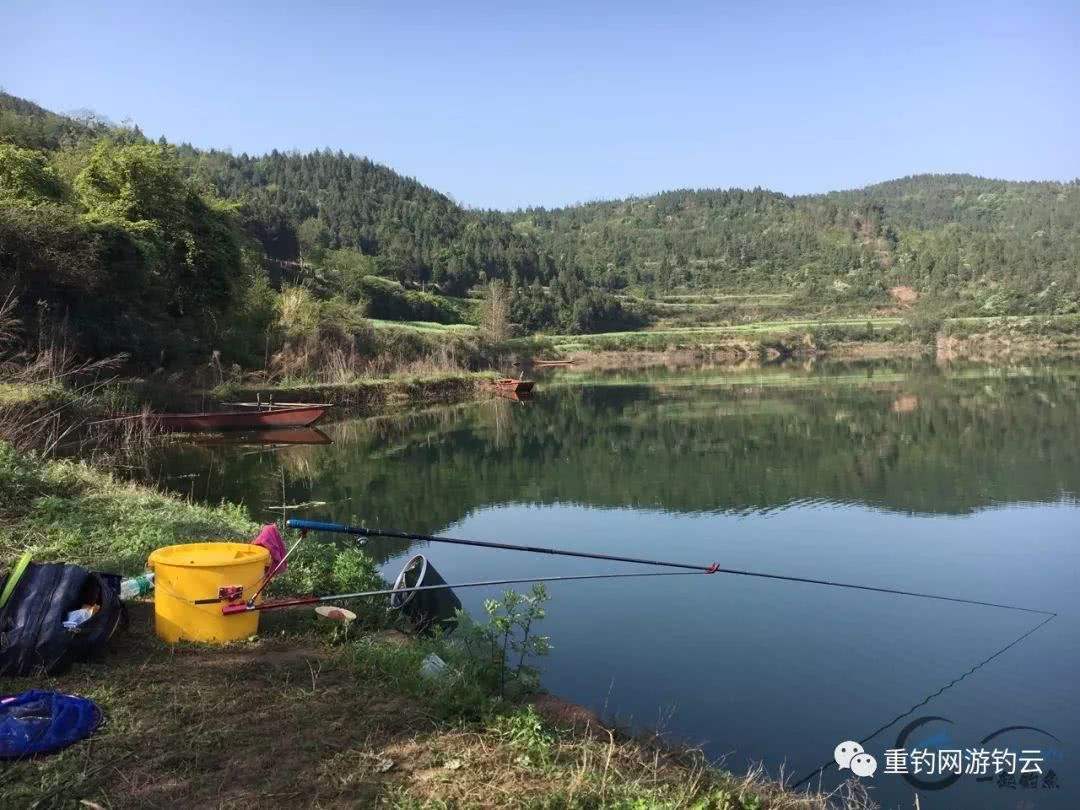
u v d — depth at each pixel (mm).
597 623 7488
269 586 6180
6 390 15039
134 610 5562
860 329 85750
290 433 22531
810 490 14047
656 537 10945
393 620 6082
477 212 190250
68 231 21391
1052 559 9617
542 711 4781
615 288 129625
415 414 28641
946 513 12078
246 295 33344
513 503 13477
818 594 8367
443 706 4133
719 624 7438
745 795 3920
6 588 4523
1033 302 90250
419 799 3264
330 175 146375
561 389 41062
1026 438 19375
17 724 3602
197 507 9695
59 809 3104
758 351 77625
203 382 25531
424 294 79062
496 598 8094
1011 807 4504
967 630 7312
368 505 13281
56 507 7824
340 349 34531
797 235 151250
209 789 3287
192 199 29375
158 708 3994
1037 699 5887
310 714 3994
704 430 22672
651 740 4762
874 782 4824
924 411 25984
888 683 6148
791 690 6059
